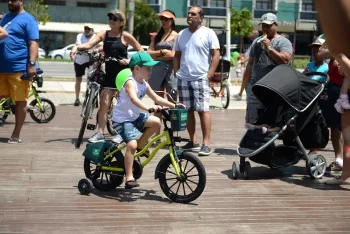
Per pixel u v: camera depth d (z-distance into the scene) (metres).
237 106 19.38
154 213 6.31
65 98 19.42
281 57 9.03
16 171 8.22
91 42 10.35
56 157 9.32
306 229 5.87
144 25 60.16
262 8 66.56
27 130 12.23
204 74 9.76
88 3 62.41
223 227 5.85
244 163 8.23
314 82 8.05
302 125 8.11
